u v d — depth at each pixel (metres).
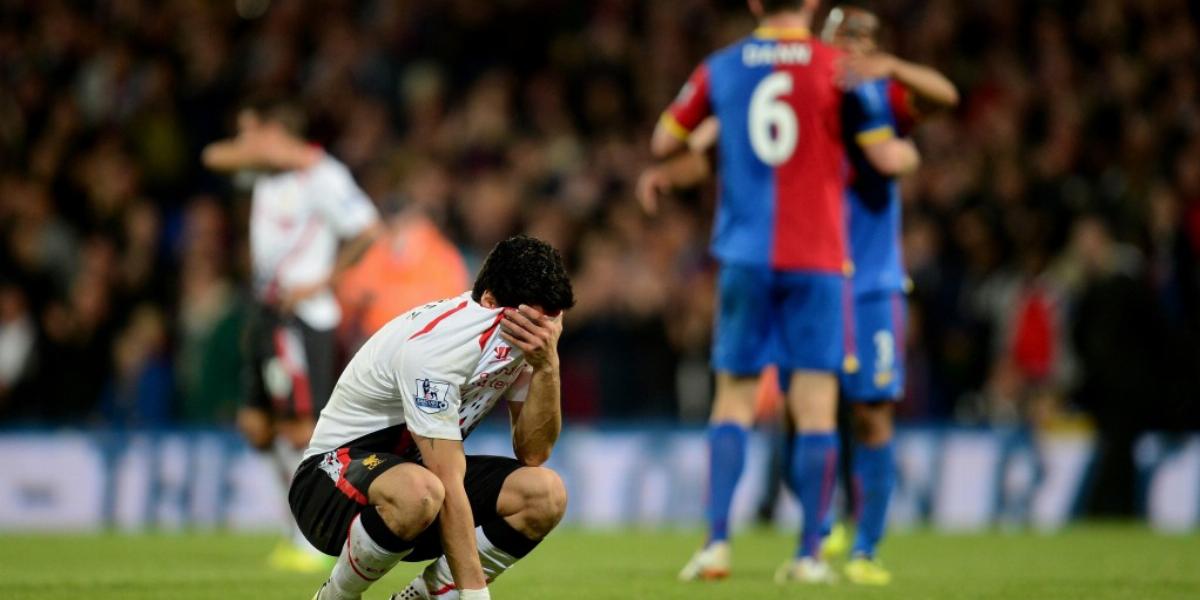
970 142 51.12
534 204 47.94
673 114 21.83
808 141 20.75
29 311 43.53
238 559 27.20
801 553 21.02
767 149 20.81
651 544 31.11
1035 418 41.09
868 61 20.64
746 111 20.98
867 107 20.88
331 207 26.84
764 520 38.38
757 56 21.09
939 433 39.66
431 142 51.75
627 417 42.12
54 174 49.50
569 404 42.03
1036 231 44.94
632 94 54.66
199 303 41.94
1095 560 26.72
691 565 21.23
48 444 38.47
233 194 49.59
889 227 22.25
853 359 21.03
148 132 51.22
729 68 21.30
